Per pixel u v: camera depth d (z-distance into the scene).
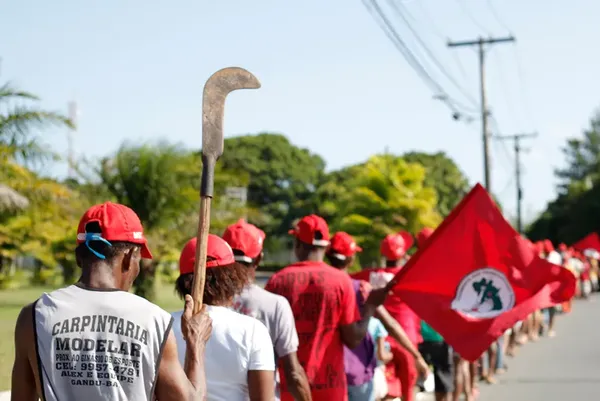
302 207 81.25
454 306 6.86
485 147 34.00
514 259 6.89
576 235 76.06
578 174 95.31
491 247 6.91
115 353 3.27
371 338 6.89
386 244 8.71
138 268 3.50
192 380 3.60
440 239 6.89
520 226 64.06
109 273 3.40
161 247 27.33
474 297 6.88
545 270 6.89
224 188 30.36
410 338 8.59
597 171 91.75
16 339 3.36
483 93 33.94
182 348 4.36
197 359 3.65
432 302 6.88
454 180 73.38
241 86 3.83
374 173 37.09
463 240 6.91
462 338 6.81
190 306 3.70
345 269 7.26
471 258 6.90
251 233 5.26
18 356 3.37
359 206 37.16
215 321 4.29
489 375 13.75
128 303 3.34
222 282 4.38
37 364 3.29
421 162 73.44
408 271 6.88
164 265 38.09
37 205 25.98
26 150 21.38
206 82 3.81
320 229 6.00
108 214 3.41
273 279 6.00
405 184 37.38
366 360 6.84
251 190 87.00
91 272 3.39
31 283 45.47
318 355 5.86
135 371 3.27
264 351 4.31
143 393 3.28
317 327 5.88
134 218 3.47
